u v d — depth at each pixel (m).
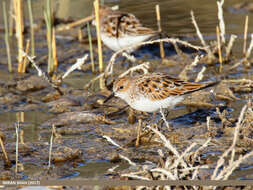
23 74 15.91
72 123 12.09
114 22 16.30
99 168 9.63
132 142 10.80
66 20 20.94
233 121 11.48
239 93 13.46
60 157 10.13
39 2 22.80
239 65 15.69
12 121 12.30
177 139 10.73
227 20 19.59
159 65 16.16
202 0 22.38
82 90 14.30
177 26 19.27
